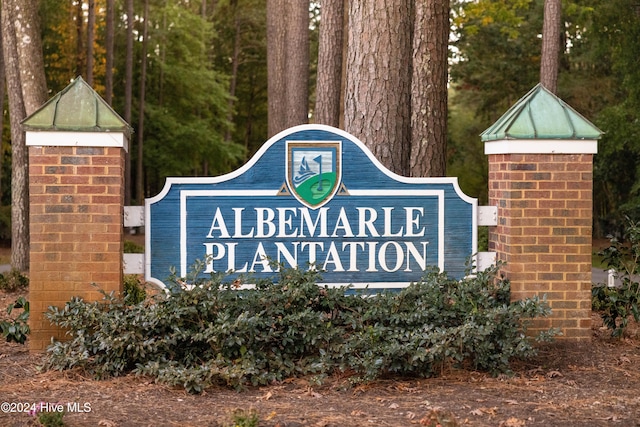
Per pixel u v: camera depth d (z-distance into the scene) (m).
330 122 15.42
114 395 6.37
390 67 9.73
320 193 7.95
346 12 17.50
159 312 6.89
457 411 5.97
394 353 6.66
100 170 7.48
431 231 8.08
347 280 7.99
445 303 7.40
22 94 17.25
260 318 6.96
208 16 45.44
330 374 6.93
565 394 6.49
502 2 25.91
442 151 10.05
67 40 33.97
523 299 7.78
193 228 7.86
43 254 7.47
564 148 7.81
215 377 6.67
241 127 49.75
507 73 35.56
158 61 37.78
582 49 32.84
